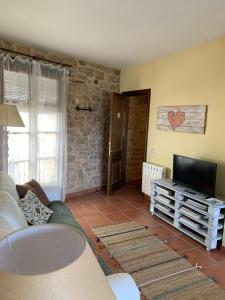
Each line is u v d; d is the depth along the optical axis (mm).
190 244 2824
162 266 2371
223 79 2941
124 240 2865
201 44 3209
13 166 3451
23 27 2875
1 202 1614
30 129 3564
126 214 3670
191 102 3395
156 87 4027
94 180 4781
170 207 3279
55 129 3900
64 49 3664
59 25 2795
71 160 4348
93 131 4602
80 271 558
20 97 3426
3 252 650
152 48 3479
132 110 5230
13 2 2281
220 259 2533
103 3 2250
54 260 765
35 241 746
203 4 2189
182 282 2141
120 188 5027
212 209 2650
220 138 3006
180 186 3312
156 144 4078
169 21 2576
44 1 2250
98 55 3932
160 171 3832
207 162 2908
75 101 4238
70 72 4078
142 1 2180
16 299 479
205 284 2123
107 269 1647
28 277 500
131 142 5363
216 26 2648
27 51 3527
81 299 523
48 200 2686
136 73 4453
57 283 508
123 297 1199
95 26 2791
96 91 4535
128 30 2865
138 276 2203
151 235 3012
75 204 4051
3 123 2236
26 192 2395
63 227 767
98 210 3805
